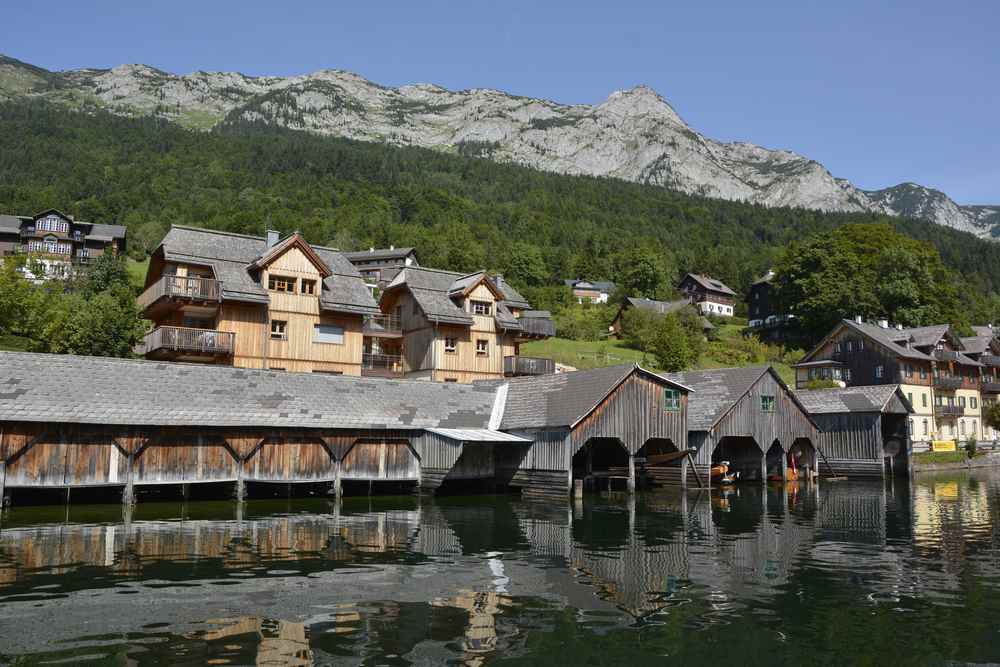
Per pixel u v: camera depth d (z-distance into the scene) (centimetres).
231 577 1669
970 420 8319
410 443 3634
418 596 1532
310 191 18925
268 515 2756
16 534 2217
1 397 2744
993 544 2272
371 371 5588
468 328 5656
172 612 1386
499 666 1138
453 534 2352
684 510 3155
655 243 19700
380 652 1189
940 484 4778
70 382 2970
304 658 1156
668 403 4075
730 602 1517
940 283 10812
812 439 4881
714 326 11281
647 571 1809
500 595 1550
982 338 8794
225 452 3114
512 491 3878
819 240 11100
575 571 1798
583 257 17512
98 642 1209
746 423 4494
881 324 8369
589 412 3603
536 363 5900
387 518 2722
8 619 1326
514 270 15238
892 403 5253
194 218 15300
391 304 6100
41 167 18100
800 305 10562
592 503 3428
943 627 1359
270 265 4766
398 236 16375
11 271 5478
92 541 2108
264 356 4691
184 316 4781
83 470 2808
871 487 4531
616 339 10112
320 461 3347
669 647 1234
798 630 1334
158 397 3092
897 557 2038
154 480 2944
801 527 2636
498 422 3972
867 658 1195
